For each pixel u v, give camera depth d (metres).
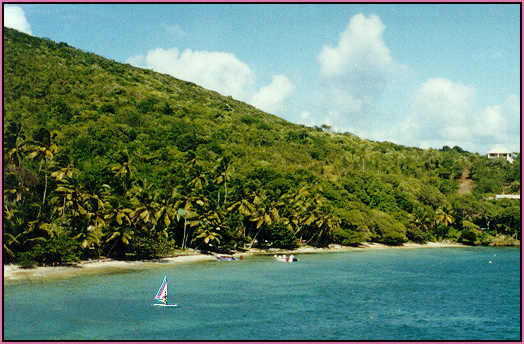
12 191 66.31
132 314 45.16
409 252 117.44
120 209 75.94
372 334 42.41
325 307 51.44
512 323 47.47
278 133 196.25
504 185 194.62
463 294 61.47
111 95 175.62
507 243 140.62
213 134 162.38
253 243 110.00
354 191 144.12
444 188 182.12
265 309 49.41
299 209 111.12
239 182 118.31
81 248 73.69
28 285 55.84
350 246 124.94
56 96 152.25
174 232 93.81
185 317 45.00
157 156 122.94
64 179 74.62
